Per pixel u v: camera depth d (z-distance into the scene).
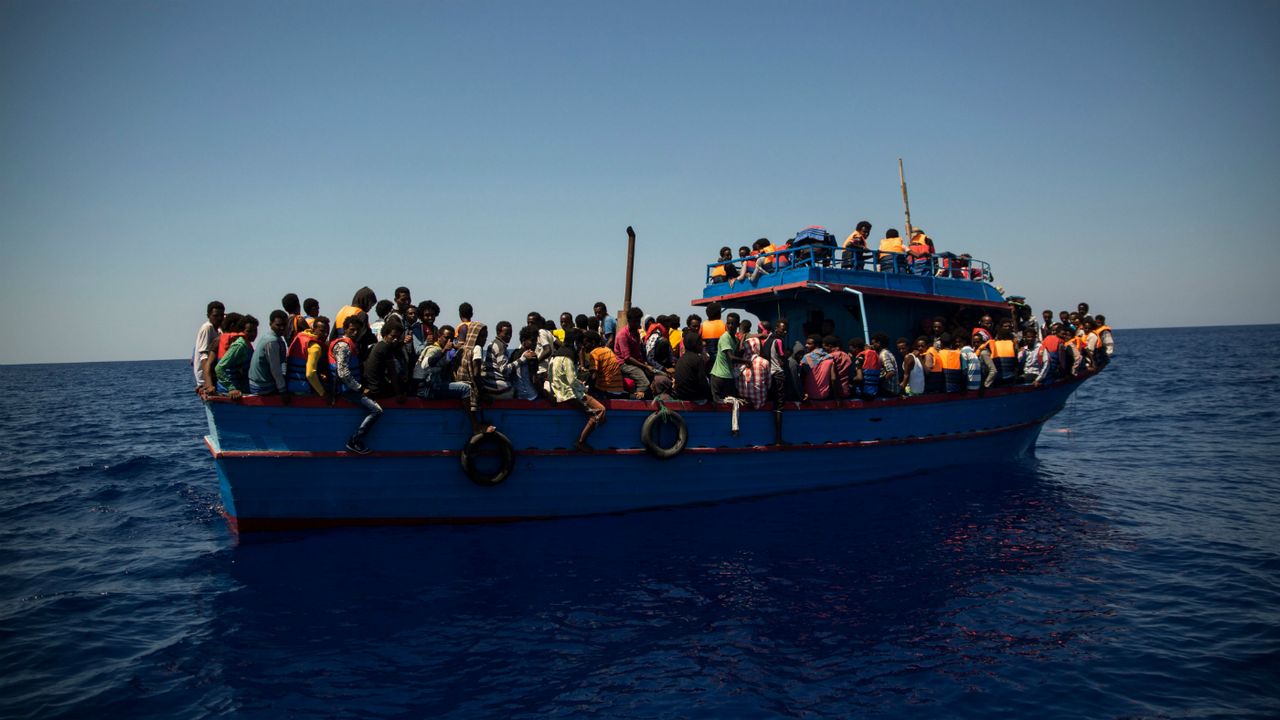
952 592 7.48
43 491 13.89
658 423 10.31
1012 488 12.44
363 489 9.31
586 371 10.50
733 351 10.93
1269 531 9.57
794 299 13.77
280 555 8.65
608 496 10.45
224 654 6.14
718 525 10.02
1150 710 5.15
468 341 9.39
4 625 6.84
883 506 11.11
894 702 5.29
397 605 7.16
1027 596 7.37
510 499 9.95
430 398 9.32
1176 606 7.05
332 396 8.84
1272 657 5.92
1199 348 84.38
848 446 12.01
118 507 12.34
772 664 5.91
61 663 6.01
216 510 12.01
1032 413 15.17
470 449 9.36
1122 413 24.39
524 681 5.64
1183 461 15.18
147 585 7.91
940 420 13.27
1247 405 24.64
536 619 6.83
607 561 8.46
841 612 6.98
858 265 13.41
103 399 46.50
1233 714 5.08
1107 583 7.72
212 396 8.53
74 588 7.88
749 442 11.10
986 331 14.47
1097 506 11.12
